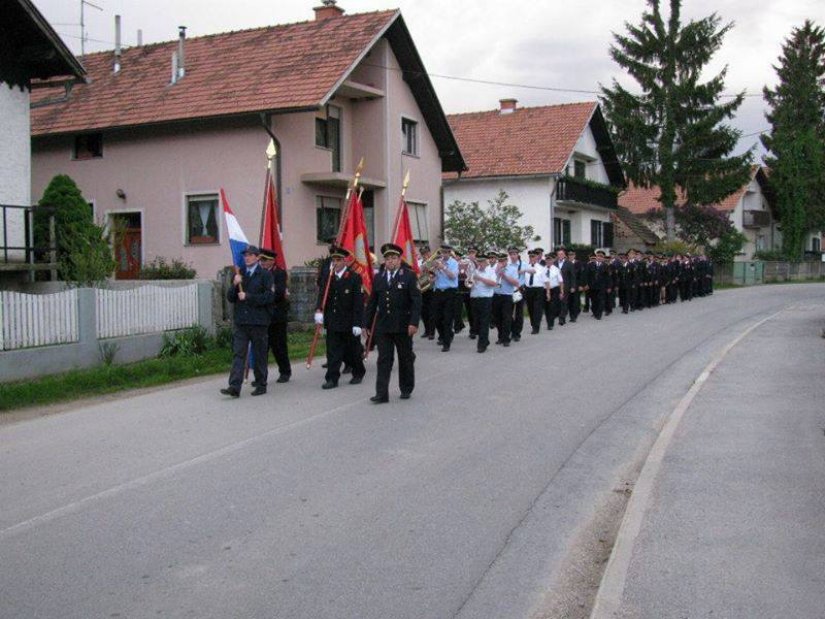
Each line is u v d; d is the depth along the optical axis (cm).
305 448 827
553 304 2133
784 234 6238
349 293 1182
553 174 3481
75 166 2527
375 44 2597
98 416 1006
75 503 661
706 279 3706
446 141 2969
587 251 3853
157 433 902
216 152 2325
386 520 618
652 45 4466
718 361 1396
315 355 1570
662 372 1327
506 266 1684
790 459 754
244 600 482
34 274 1762
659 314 2547
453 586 505
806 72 6203
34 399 1109
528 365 1400
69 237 1795
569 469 766
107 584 505
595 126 4094
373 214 2648
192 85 2448
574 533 602
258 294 1125
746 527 574
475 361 1451
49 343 1277
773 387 1134
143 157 2427
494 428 923
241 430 911
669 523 584
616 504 670
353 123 2650
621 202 5728
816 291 4175
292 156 2333
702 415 950
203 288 1605
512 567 537
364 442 853
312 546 566
